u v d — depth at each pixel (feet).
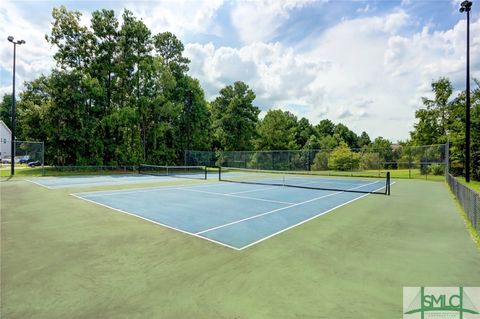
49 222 22.74
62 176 72.59
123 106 97.66
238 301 10.18
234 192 43.04
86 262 14.01
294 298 10.43
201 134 121.49
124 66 97.04
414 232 20.25
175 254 15.30
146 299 10.30
